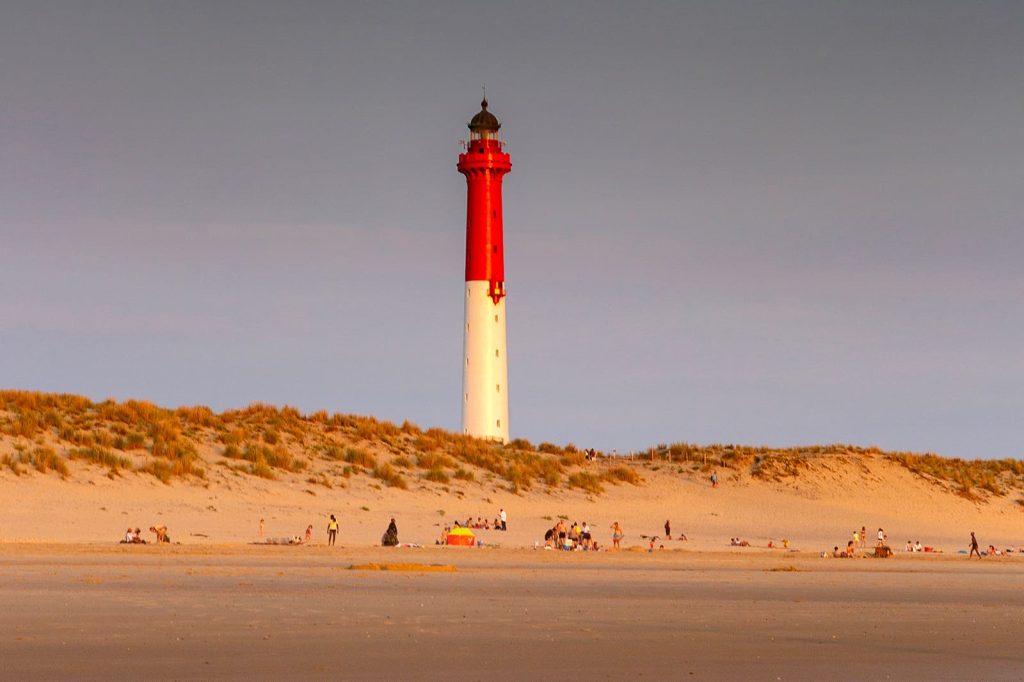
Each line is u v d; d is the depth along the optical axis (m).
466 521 151.62
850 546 138.25
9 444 147.00
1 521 120.88
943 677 47.38
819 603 77.31
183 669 45.69
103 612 60.81
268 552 108.62
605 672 47.09
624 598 76.75
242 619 59.53
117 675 44.28
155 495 141.38
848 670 48.62
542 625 60.34
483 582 86.25
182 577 82.38
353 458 172.75
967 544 175.12
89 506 132.38
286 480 158.00
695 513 180.88
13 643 50.59
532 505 170.50
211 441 167.38
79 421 161.75
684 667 48.56
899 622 66.12
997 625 65.62
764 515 185.50
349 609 65.19
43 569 84.75
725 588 87.62
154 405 175.50
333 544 122.06
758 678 46.56
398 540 130.25
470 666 47.66
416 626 58.56
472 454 187.00
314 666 46.88
